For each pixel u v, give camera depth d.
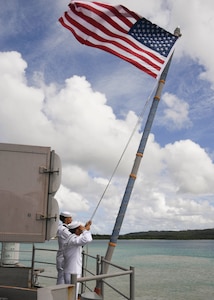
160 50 8.79
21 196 5.04
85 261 7.98
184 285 49.28
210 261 113.56
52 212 5.05
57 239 7.20
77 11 8.77
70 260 7.00
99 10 8.66
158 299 36.53
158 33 8.76
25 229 5.00
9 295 5.83
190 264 98.94
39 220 5.03
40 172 5.10
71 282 3.97
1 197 5.01
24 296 5.77
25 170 5.09
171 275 64.38
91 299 4.58
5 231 4.96
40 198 5.07
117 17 8.68
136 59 8.71
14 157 5.09
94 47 8.84
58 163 5.16
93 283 36.31
